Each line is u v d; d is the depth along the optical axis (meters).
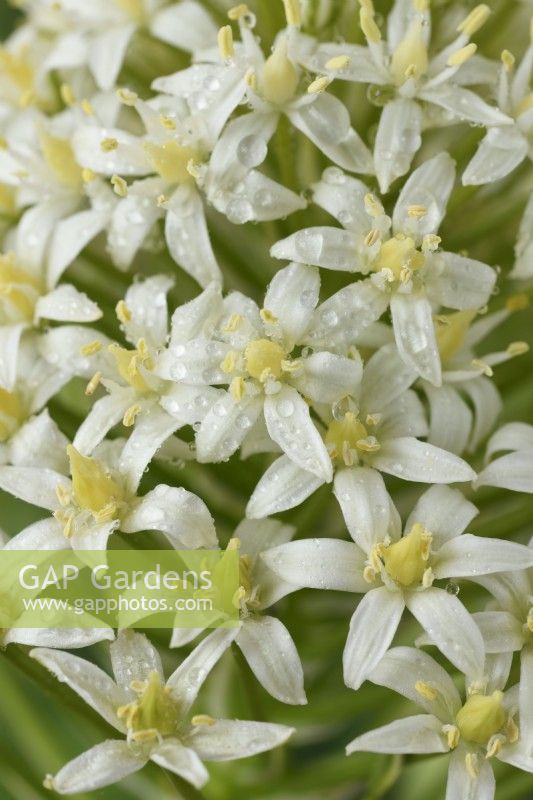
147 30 0.24
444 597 0.21
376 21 0.23
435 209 0.22
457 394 0.22
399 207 0.22
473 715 0.21
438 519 0.22
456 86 0.23
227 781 0.24
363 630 0.21
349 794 0.24
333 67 0.22
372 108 0.23
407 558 0.21
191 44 0.23
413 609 0.21
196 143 0.22
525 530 0.23
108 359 0.22
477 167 0.22
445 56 0.23
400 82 0.23
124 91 0.22
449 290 0.22
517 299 0.23
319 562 0.21
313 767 0.23
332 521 0.23
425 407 0.23
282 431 0.21
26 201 0.24
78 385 0.23
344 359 0.21
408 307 0.22
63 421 0.23
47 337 0.23
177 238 0.22
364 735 0.21
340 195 0.22
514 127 0.22
